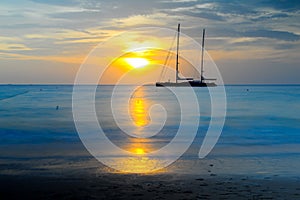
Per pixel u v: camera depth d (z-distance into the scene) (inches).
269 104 2086.6
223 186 343.9
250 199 299.7
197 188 334.3
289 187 342.6
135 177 380.5
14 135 770.2
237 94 3735.2
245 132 874.1
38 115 1314.0
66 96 3117.6
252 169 435.8
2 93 3865.7
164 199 297.7
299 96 3189.0
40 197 302.8
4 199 297.6
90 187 335.0
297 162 484.7
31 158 496.7
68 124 1013.2
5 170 413.4
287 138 761.0
